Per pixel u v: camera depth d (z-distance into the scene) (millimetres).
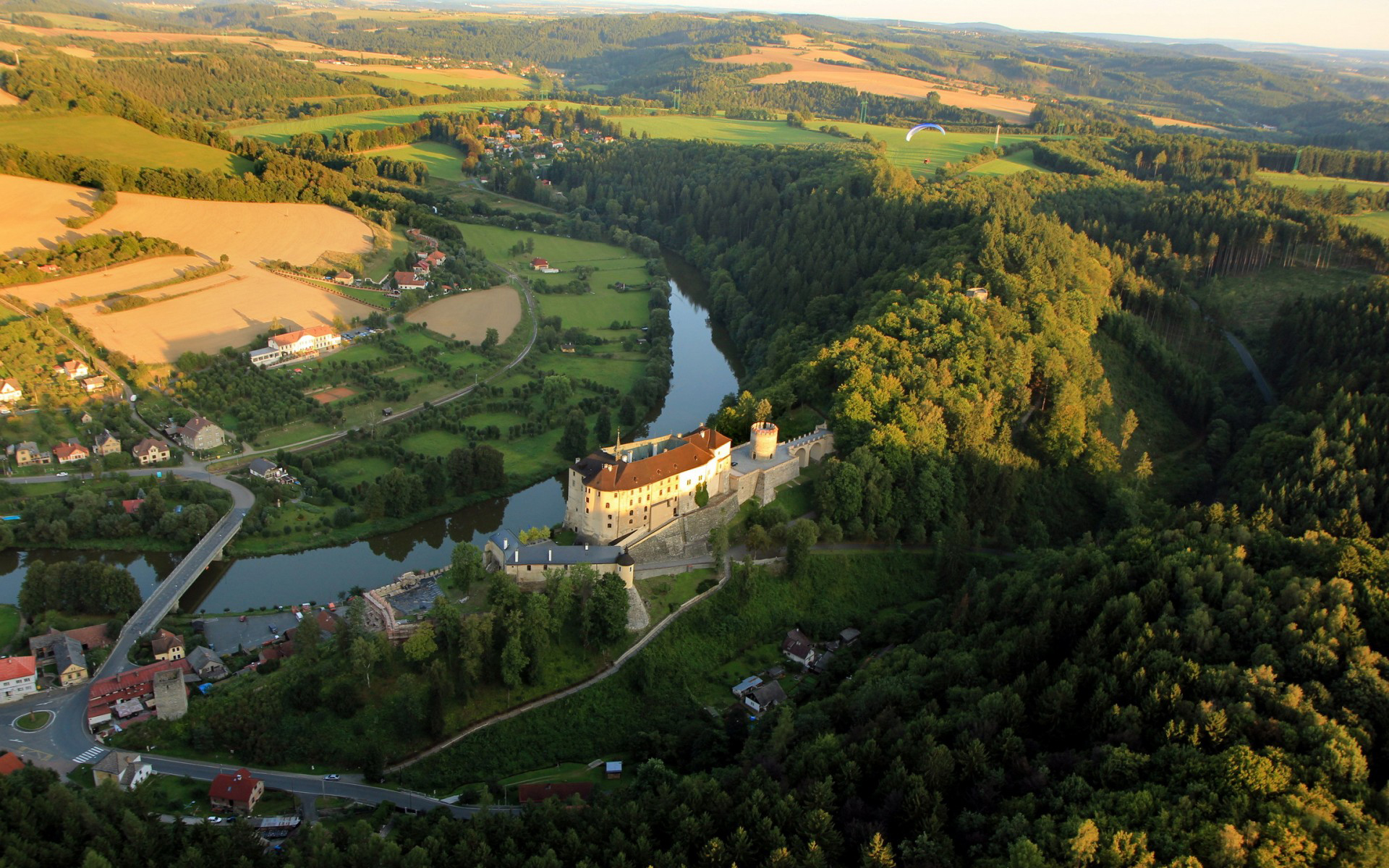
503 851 148375
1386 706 143000
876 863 135250
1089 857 127062
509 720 192500
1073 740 157500
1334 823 124438
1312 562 186250
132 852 142500
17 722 183375
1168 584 182750
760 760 166000
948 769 148500
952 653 183625
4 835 138875
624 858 142875
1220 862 123812
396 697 190000
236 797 164875
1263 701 146875
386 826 165125
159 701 182500
